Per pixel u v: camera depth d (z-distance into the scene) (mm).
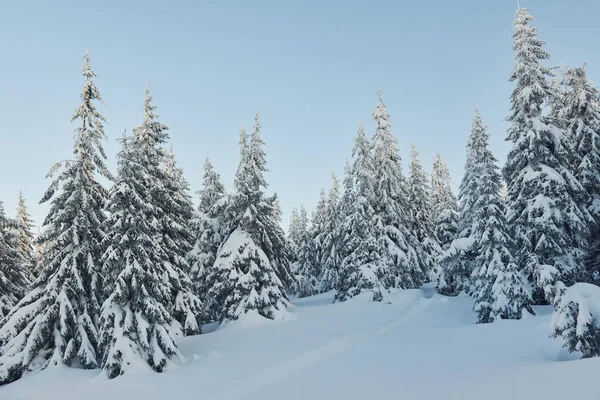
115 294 15758
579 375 8539
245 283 25234
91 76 20078
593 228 22125
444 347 14969
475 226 22766
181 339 22062
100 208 20172
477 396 8734
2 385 15750
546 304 21812
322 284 47469
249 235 27172
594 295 10891
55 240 18047
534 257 19500
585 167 21906
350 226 34469
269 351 16469
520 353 12852
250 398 10648
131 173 17234
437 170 49312
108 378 14766
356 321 23484
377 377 11523
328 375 12219
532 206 20375
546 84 21734
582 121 23219
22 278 25641
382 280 31656
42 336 17156
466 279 31000
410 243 36438
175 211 24281
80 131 19531
